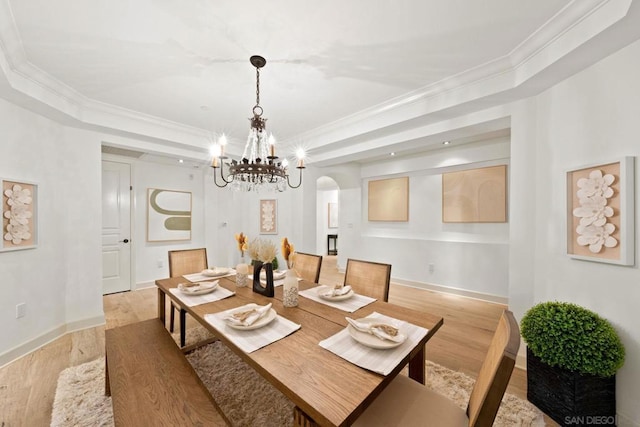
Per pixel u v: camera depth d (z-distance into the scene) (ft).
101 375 6.46
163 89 7.80
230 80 7.32
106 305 11.62
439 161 14.05
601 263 5.31
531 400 5.70
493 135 11.76
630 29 4.47
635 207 4.82
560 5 4.83
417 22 5.25
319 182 23.68
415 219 15.47
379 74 7.10
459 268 13.50
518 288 7.17
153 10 4.86
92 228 9.46
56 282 8.62
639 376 4.69
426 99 8.13
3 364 7.01
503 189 12.30
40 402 5.64
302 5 4.79
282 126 11.15
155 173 14.75
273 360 3.56
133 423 3.41
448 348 8.04
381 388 3.13
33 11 4.83
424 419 3.45
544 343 5.18
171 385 4.18
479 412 2.71
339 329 4.49
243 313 4.68
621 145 5.00
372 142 10.85
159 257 14.90
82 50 6.01
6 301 7.24
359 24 5.29
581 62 5.43
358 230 18.03
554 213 6.34
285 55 6.25
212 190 16.58
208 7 4.82
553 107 6.38
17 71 6.46
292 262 5.79
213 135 11.80
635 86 4.80
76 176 9.11
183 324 7.74
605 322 4.99
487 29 5.46
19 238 7.55
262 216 15.90
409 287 15.21
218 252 16.57
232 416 5.18
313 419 2.78
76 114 8.41
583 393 4.83
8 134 7.29
